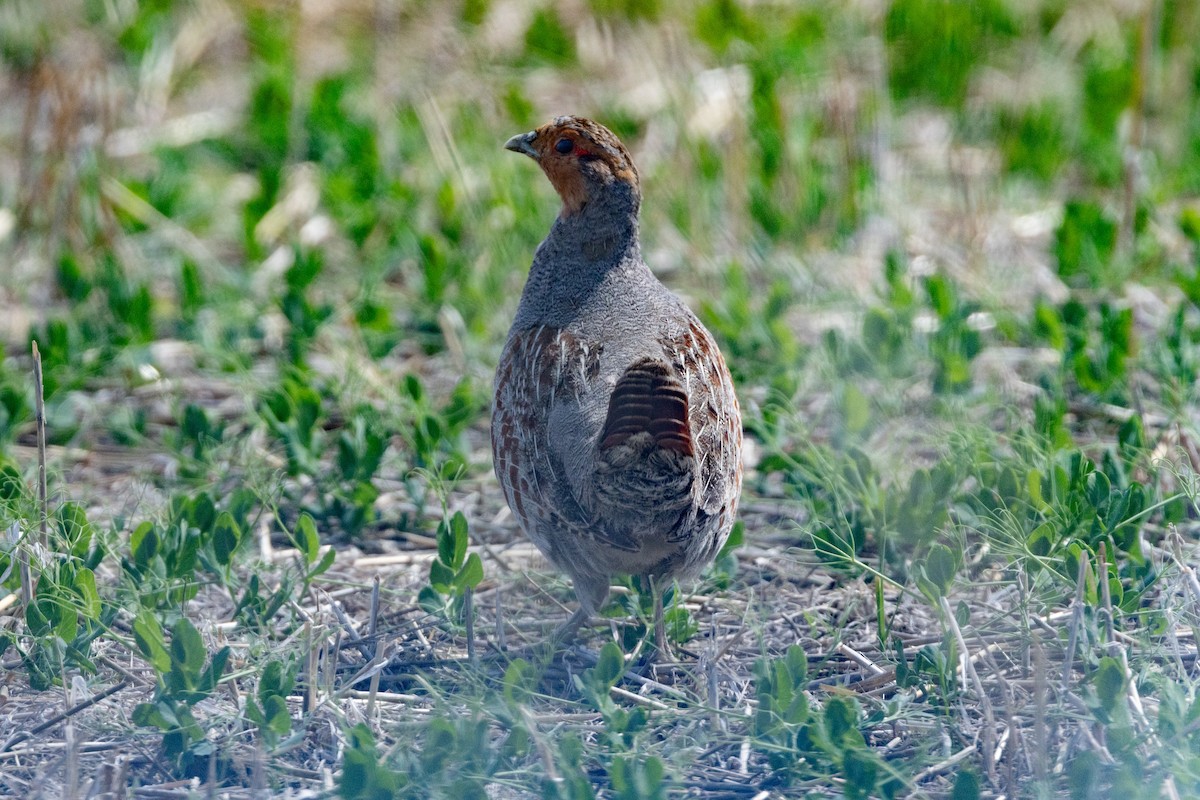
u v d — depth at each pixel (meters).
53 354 19.45
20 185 23.92
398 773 10.41
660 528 12.05
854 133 26.17
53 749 11.53
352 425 17.30
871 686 12.49
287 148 27.28
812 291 22.44
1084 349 18.84
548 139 14.06
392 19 33.28
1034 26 32.88
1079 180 28.03
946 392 18.16
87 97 24.20
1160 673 11.73
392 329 21.06
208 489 16.69
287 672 11.96
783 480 17.08
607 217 14.01
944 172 27.59
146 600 13.46
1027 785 10.71
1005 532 13.86
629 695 12.31
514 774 10.88
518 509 13.14
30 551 13.33
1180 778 10.23
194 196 25.89
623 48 31.47
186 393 19.89
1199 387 17.69
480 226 23.66
